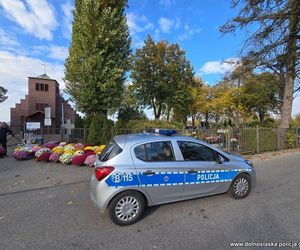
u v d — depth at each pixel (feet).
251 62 52.13
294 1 42.98
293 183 22.47
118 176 13.78
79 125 62.95
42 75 144.87
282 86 76.79
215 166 16.87
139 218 14.47
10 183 22.93
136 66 107.65
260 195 18.88
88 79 47.91
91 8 48.52
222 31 51.34
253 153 41.75
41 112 129.39
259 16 46.75
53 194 19.57
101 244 11.81
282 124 54.24
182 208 16.21
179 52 111.86
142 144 14.97
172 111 127.24
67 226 13.78
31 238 12.42
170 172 15.14
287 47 49.26
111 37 48.98
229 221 14.20
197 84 124.06
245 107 96.37
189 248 11.33
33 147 37.86
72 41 52.19
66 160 31.01
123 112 80.53
